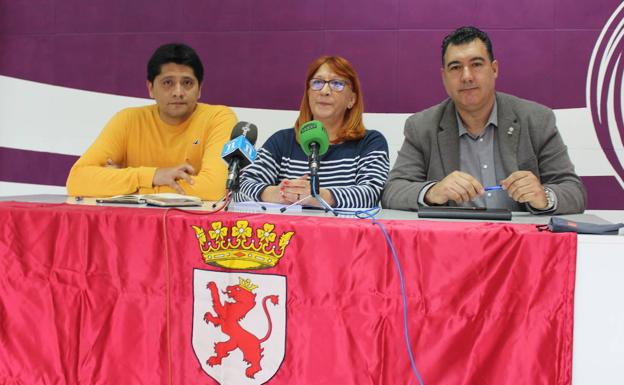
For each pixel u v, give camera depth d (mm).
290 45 3316
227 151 1632
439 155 2373
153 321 1479
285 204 1893
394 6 3229
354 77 2369
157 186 2324
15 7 3488
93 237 1526
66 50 3469
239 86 3365
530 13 3135
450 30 3197
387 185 2215
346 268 1350
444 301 1303
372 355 1336
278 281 1391
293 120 3344
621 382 1233
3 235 1594
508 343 1274
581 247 1232
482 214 1572
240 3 3334
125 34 3424
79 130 3492
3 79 3516
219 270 1430
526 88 3166
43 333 1561
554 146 2279
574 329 1248
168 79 2590
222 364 1431
